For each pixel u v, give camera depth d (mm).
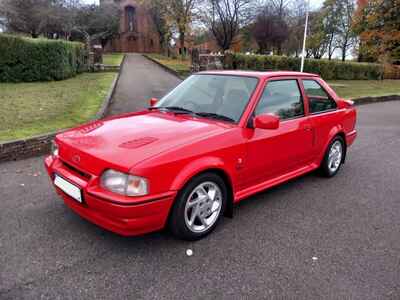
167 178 2838
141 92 14070
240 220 3734
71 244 3152
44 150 5938
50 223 3521
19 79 14273
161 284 2645
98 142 3080
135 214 2727
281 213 3938
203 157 3084
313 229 3586
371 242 3361
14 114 7926
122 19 59969
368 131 9008
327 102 4910
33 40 14422
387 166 5891
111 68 22906
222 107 3770
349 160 6238
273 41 33500
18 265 2824
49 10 31734
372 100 15711
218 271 2824
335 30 49844
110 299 2471
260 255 3072
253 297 2535
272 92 3939
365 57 39281
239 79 3990
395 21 29406
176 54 46406
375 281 2758
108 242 3203
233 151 3361
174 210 3010
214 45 38250
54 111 8516
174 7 33938
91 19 42125
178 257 3000
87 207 2969
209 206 3305
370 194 4590
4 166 5207
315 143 4602
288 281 2727
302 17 42625
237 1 29547
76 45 19156
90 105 9656
